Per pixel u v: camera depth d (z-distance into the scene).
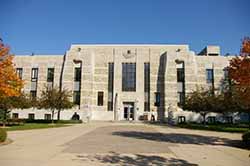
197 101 42.31
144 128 36.69
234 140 21.56
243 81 17.91
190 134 27.44
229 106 37.22
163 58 61.75
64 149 15.11
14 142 18.41
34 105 45.47
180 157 13.06
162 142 19.45
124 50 62.97
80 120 54.25
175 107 57.97
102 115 61.03
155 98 61.03
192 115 55.72
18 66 63.38
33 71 63.19
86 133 26.50
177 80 59.56
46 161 11.49
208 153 14.52
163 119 58.88
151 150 15.17
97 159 12.12
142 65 62.34
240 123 52.59
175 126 44.09
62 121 50.84
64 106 46.31
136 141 19.64
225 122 54.41
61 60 62.62
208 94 43.12
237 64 18.31
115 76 62.09
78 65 60.94
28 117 58.12
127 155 13.31
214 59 60.50
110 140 20.05
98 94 61.81
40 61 63.25
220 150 15.73
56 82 61.81
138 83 61.81
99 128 35.06
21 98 38.44
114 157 12.69
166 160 12.20
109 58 62.91
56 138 21.39
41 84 62.31
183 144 18.45
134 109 60.97
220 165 11.32
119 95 61.53
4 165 10.52
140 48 62.84
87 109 58.38
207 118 55.44
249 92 18.20
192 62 59.75
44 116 57.84
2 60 20.81
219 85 59.22
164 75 59.97
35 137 22.14
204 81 59.72
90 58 60.72
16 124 41.66
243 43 18.16
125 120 59.19
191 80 58.88
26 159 11.85
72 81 60.00
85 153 13.75
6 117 39.94
